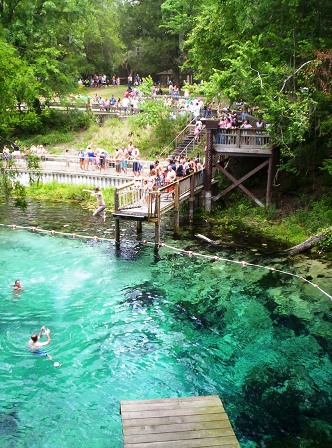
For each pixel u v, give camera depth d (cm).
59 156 3288
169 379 1177
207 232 2302
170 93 4181
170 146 3497
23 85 1955
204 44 2797
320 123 2133
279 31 2264
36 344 1295
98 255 1998
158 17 5050
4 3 3488
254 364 1246
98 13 4722
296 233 2216
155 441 794
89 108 4222
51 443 962
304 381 1174
